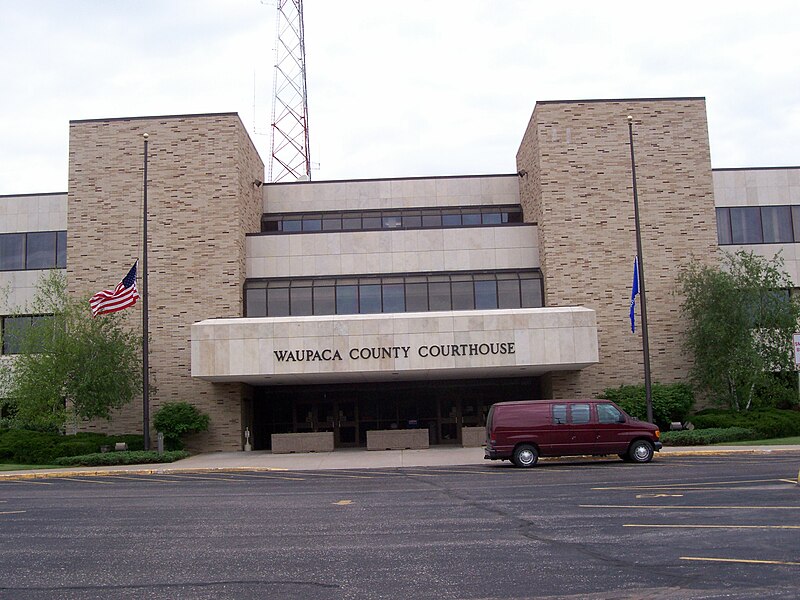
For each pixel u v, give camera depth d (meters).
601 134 37.97
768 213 41.56
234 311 37.12
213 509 16.83
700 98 38.31
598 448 24.55
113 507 17.69
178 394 36.72
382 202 43.94
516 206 43.56
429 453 31.89
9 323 40.75
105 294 31.84
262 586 9.56
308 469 27.31
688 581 9.13
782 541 11.13
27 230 42.81
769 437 32.06
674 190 37.75
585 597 8.61
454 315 33.91
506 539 12.09
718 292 34.69
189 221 37.66
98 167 38.22
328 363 33.53
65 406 35.06
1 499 20.09
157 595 9.29
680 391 35.22
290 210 44.03
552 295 37.06
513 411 24.81
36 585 9.98
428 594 8.92
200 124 38.12
